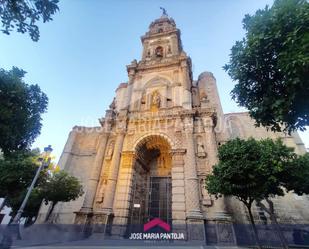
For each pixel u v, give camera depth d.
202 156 21.67
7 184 20.02
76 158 29.72
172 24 42.97
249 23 8.29
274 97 7.59
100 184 22.61
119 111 28.33
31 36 6.75
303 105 7.02
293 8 6.89
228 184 14.37
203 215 18.25
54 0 6.66
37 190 20.48
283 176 15.55
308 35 6.17
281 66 6.78
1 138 8.94
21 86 9.27
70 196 20.55
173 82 29.38
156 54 36.16
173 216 18.77
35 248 13.00
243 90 8.80
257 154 14.60
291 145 26.22
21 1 6.40
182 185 20.19
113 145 25.30
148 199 24.72
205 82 33.53
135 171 23.64
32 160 21.80
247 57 8.11
